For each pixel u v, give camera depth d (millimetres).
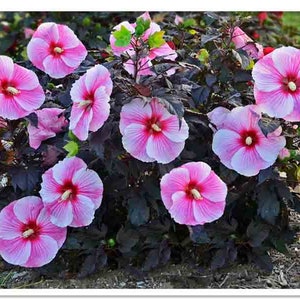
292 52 1484
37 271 1595
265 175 1492
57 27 1642
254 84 1533
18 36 2809
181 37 1854
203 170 1463
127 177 1548
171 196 1452
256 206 1645
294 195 1646
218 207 1456
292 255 1629
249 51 1679
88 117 1438
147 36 1638
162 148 1449
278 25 2846
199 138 1585
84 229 1577
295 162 1589
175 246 1632
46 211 1537
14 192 1611
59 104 1668
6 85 1523
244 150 1487
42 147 1562
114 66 1564
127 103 1456
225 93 1624
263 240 1584
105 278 1571
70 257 1618
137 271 1564
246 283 1547
